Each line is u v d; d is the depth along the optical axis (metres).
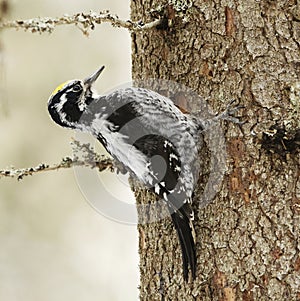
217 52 9.11
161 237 9.73
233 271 8.92
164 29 9.48
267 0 8.91
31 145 16.62
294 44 8.88
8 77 16.50
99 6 16.69
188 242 9.16
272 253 8.76
